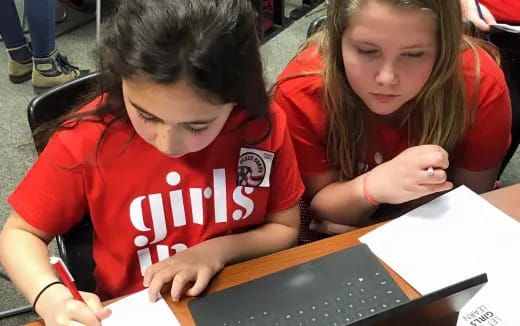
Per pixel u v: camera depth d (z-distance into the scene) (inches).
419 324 21.7
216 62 27.4
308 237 46.8
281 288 32.0
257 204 38.4
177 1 27.8
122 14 28.5
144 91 27.6
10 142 88.4
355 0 35.1
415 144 44.6
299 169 45.7
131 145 35.1
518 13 64.1
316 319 30.3
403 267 33.5
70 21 121.3
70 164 35.0
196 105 27.9
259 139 36.8
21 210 35.7
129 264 38.2
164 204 36.8
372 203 41.5
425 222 36.5
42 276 33.6
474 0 60.4
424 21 34.3
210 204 37.4
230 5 28.6
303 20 125.3
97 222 37.3
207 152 36.1
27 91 101.0
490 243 35.1
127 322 30.5
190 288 32.4
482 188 49.1
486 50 47.9
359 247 34.6
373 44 35.4
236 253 36.4
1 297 66.1
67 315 30.2
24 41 100.3
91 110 34.6
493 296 32.1
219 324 30.3
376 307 30.9
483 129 44.8
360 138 44.2
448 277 32.9
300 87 43.1
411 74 36.7
